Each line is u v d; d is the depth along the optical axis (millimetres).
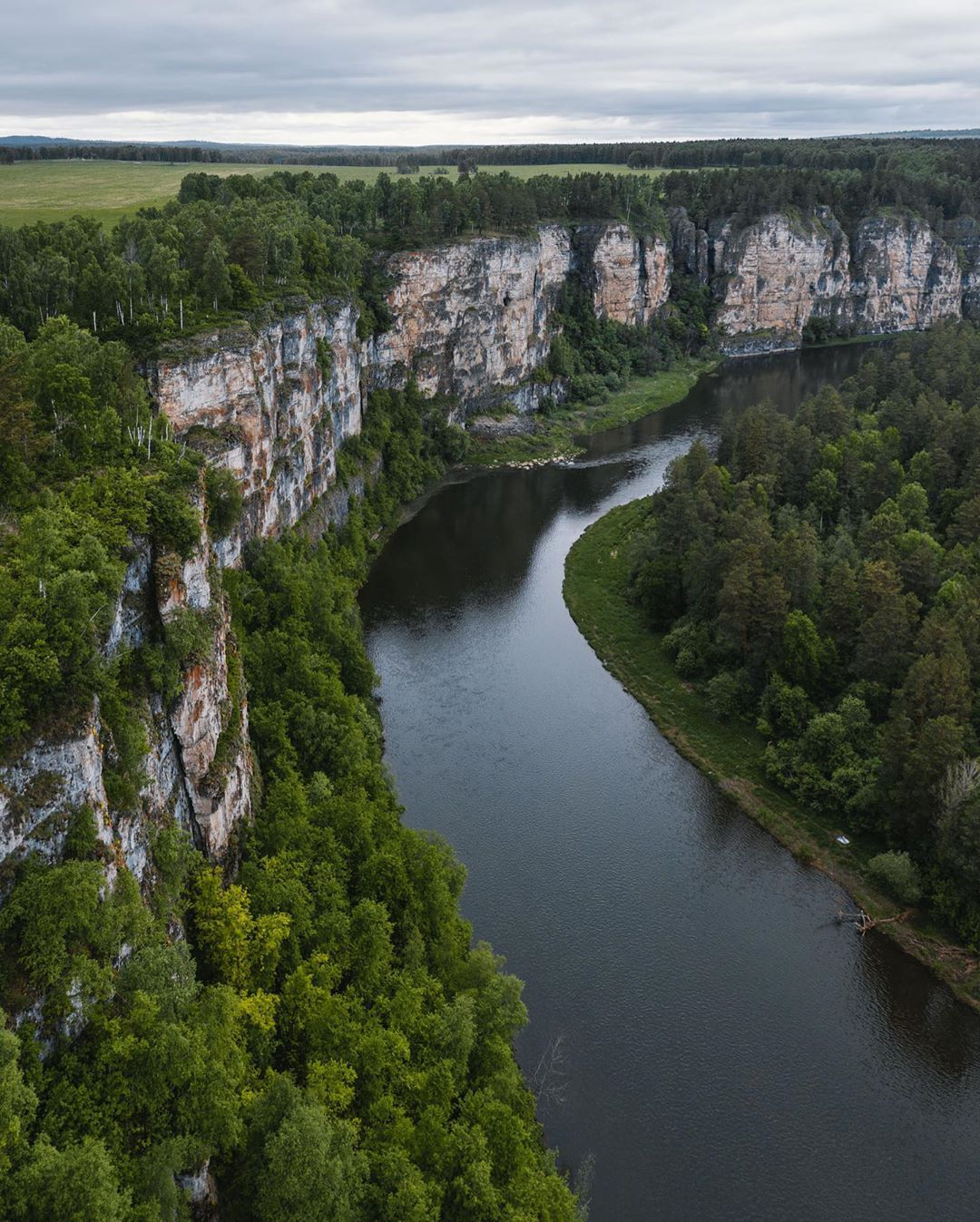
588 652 125438
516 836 90688
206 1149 45750
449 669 120375
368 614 134125
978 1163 63500
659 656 122688
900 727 86938
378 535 161250
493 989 65188
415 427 190875
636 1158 63000
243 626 97500
